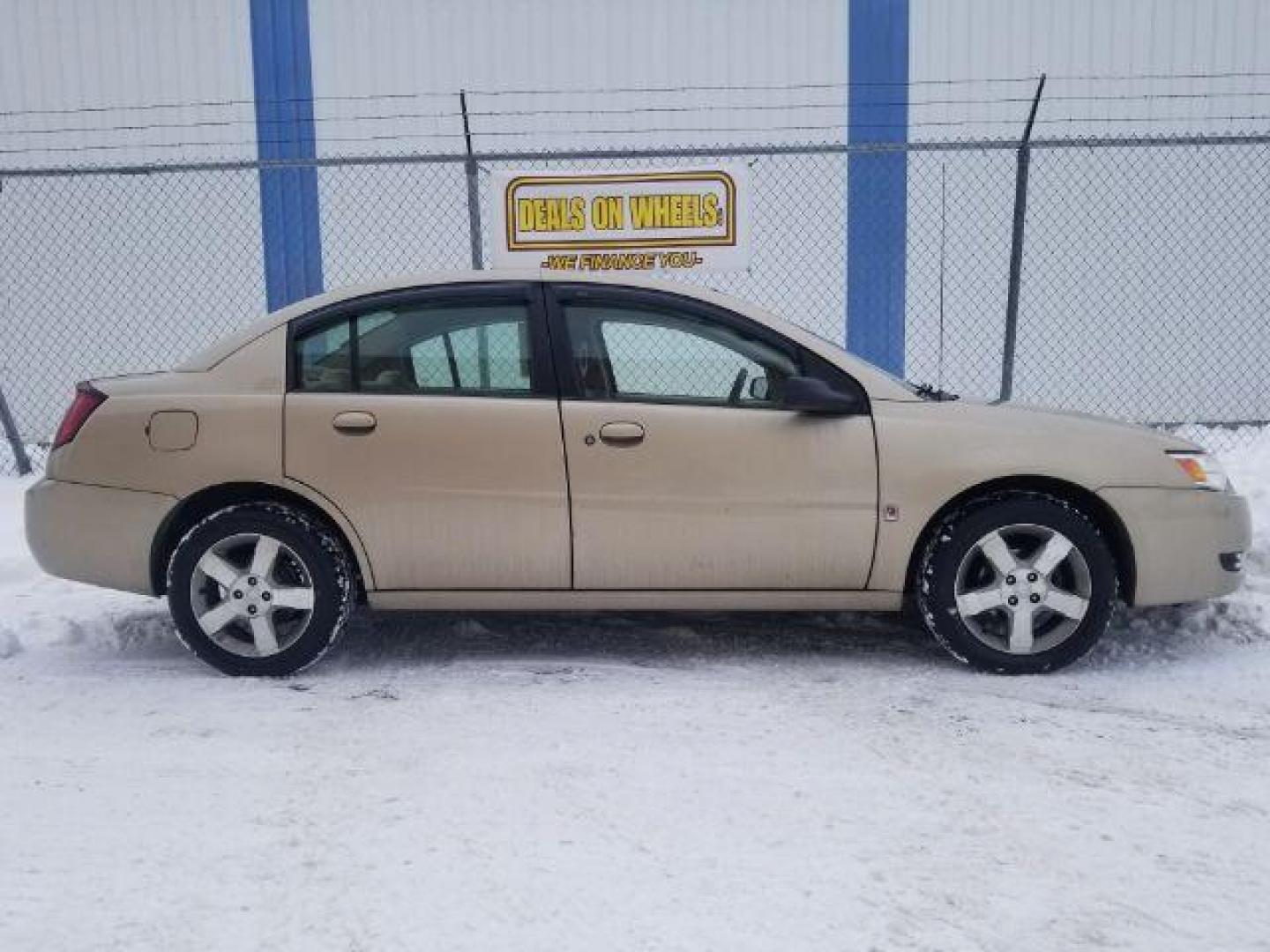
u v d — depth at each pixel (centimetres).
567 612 552
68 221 1098
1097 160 1059
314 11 1077
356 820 324
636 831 315
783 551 446
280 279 1091
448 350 456
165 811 331
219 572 448
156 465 445
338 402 448
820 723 400
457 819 323
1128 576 458
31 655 500
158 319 1099
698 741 382
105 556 450
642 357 455
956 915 271
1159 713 413
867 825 319
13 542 704
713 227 752
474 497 444
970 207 1062
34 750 381
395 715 410
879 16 1059
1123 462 449
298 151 1088
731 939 260
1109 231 1064
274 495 455
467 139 752
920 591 453
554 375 451
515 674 457
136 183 1091
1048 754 372
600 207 755
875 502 443
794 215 1067
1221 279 1066
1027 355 1074
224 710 416
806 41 1065
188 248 1094
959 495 453
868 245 1067
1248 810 330
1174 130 1061
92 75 1091
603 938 261
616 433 443
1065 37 1055
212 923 269
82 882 289
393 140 1087
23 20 1088
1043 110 1062
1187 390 1077
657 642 507
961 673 458
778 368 455
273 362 455
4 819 327
